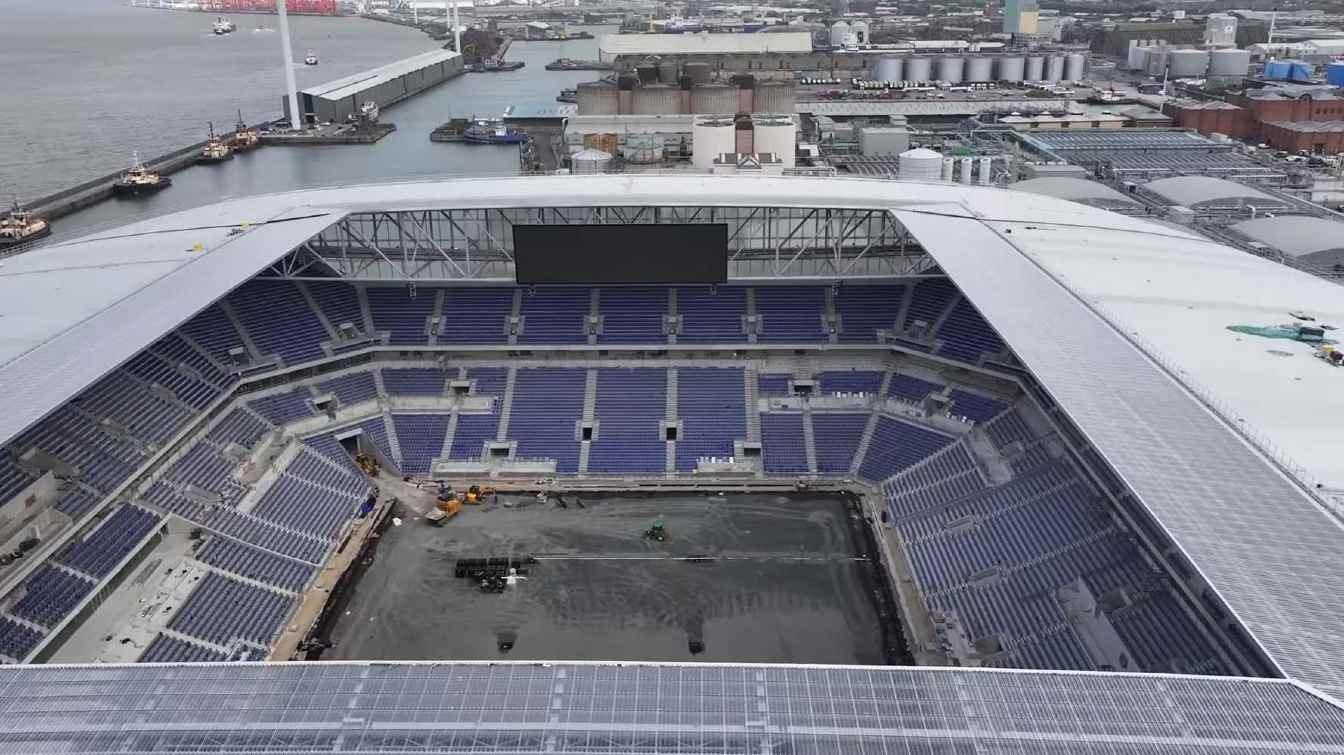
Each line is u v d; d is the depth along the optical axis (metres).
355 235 103.56
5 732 41.66
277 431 95.75
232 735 41.38
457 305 108.69
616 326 106.88
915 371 104.31
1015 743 40.22
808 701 42.91
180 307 79.38
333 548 86.50
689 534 89.00
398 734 41.31
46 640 64.25
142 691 44.09
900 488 93.94
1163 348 74.50
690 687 43.84
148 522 77.62
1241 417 63.50
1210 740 39.78
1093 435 60.16
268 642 73.25
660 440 101.62
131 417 83.19
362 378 105.75
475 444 101.94
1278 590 46.59
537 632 74.81
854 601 78.44
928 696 43.09
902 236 105.94
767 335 105.81
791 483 97.75
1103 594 68.50
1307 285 95.50
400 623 76.25
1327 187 176.12
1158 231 115.62
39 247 113.62
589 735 41.09
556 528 90.31
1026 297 82.88
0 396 64.00
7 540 66.75
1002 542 79.88
